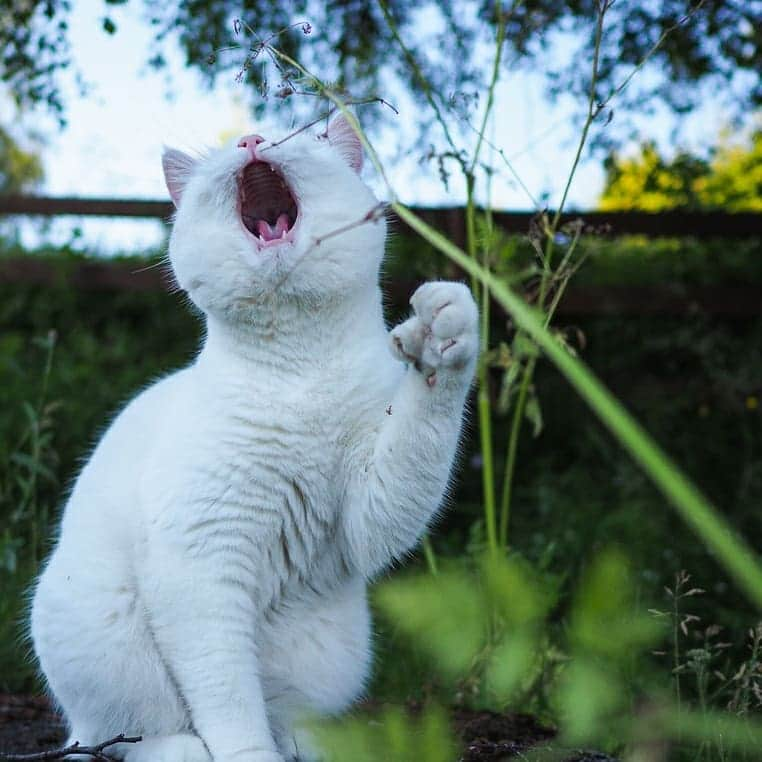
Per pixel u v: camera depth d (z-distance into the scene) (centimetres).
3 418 151
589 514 131
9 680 100
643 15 116
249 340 63
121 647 66
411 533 63
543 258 82
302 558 67
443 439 58
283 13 123
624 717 57
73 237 166
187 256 62
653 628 26
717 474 149
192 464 62
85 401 157
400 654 94
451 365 53
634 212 149
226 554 63
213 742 62
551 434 160
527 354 89
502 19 93
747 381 152
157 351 179
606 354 169
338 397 63
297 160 59
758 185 153
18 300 181
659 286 166
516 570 32
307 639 70
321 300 62
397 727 31
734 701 64
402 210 43
